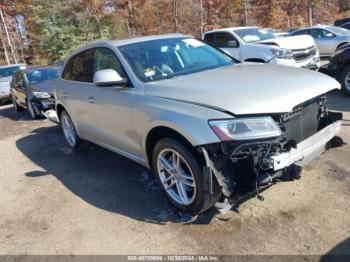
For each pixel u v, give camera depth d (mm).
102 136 4711
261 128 2912
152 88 3682
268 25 46250
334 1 52875
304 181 3869
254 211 3436
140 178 4570
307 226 3123
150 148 3820
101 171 4996
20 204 4312
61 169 5324
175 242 3152
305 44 9453
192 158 3186
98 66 4613
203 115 3016
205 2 44000
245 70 3924
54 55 29875
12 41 38969
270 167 2977
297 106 3236
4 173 5516
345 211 3262
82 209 3959
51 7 29656
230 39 10516
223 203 3168
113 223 3586
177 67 4176
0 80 14531
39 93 9250
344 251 2779
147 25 42094
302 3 48375
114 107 4129
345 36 15203
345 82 7312
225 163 3029
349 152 4426
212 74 3838
